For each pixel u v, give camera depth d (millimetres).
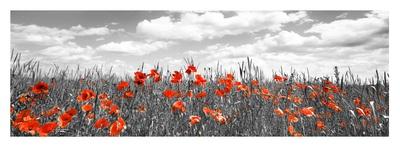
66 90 3533
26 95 3107
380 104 3350
